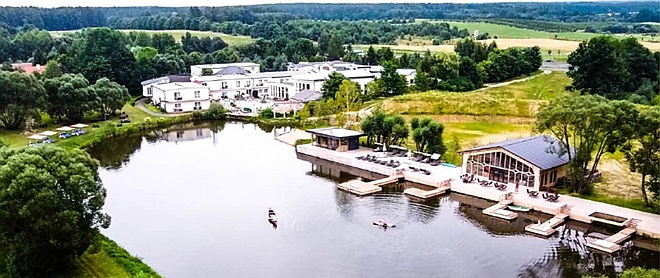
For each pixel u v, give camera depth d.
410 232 63.34
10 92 116.12
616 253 57.91
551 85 158.88
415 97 137.88
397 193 78.25
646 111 66.06
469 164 82.62
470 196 76.81
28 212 45.22
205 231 63.69
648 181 72.19
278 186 82.19
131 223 66.19
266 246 59.41
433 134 92.31
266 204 73.38
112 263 52.09
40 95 120.62
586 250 58.84
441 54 185.12
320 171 91.44
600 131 68.25
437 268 54.28
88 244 49.78
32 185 46.44
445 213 69.88
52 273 49.19
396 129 97.38
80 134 115.62
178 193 78.69
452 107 130.38
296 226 65.12
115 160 99.62
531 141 82.19
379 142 101.81
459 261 55.94
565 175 79.31
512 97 148.38
